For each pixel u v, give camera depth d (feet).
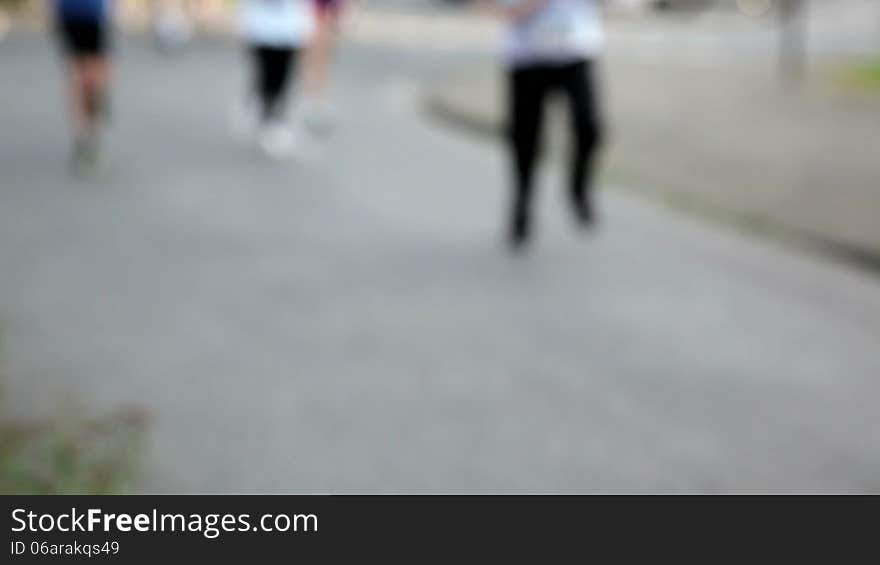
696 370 29.07
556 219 46.19
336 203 47.39
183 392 26.22
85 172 51.65
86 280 34.94
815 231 43.32
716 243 43.09
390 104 81.56
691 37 148.66
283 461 22.75
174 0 120.26
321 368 28.07
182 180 50.90
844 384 28.50
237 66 97.45
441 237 42.24
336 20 70.13
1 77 84.53
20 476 21.52
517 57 39.42
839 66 103.50
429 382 27.43
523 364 28.94
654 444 24.34
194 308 32.53
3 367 27.40
